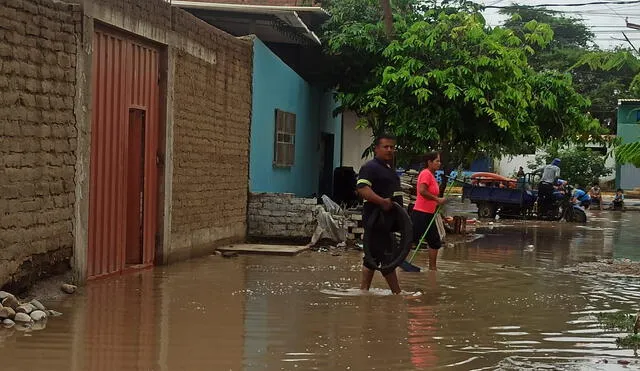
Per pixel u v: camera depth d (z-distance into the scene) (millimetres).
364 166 9562
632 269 13125
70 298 8578
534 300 9594
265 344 6762
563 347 7039
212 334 7086
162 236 11617
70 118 8938
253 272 11281
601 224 25766
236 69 14586
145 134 11156
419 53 18969
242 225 15094
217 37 13578
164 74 11555
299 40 20078
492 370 6156
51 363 5945
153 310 8133
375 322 7871
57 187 8711
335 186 23844
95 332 7004
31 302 7832
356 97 19984
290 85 18719
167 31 11492
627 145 11586
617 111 40312
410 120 18594
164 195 11617
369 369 6059
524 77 19703
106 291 9164
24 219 8086
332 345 6805
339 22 20188
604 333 7688
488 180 27328
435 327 7734
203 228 13195
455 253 15148
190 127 12469
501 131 19125
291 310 8383
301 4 18938
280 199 15211
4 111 7715
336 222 15070
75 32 8977
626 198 41469
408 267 11969
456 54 18625
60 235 8812
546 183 26641
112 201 10289
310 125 21531
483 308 8898
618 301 9711
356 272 11562
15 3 7867
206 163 13203
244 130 15102
